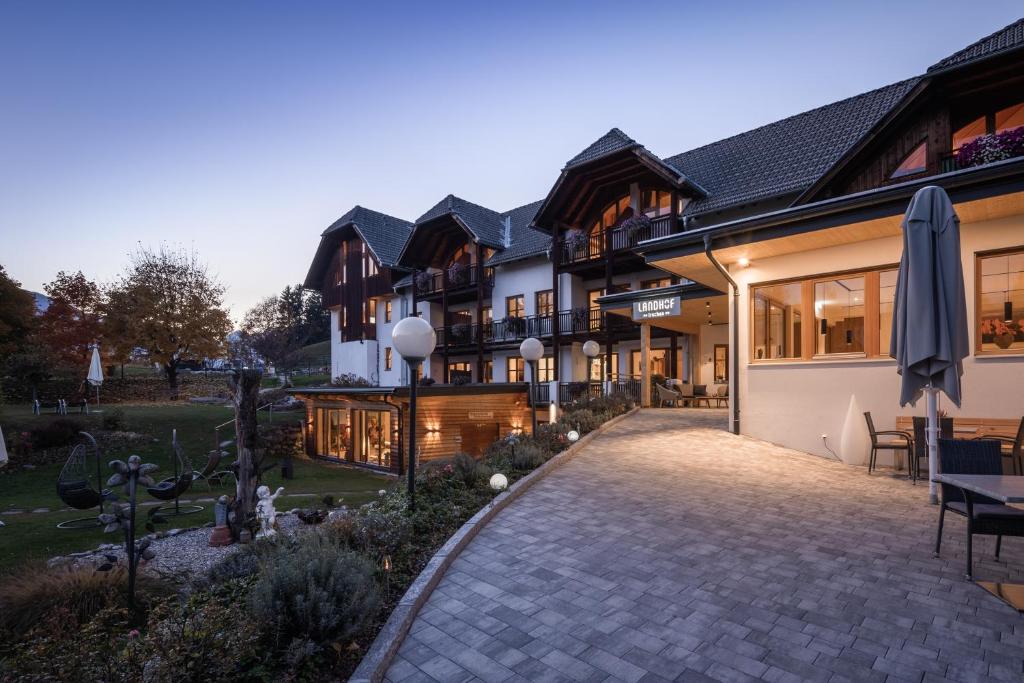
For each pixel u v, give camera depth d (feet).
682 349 66.13
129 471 15.26
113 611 11.90
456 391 53.26
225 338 102.27
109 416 60.85
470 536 17.62
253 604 10.61
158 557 22.20
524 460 26.94
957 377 17.54
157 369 126.52
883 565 14.65
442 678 10.05
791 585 13.52
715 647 10.78
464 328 83.10
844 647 10.62
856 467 27.09
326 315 221.05
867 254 28.55
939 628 11.27
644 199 63.31
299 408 86.02
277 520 27.73
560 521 19.25
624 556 15.83
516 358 79.87
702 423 41.83
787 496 21.80
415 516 18.38
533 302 77.00
